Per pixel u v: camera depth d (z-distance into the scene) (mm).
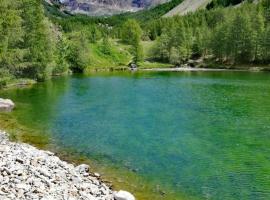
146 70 167625
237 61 181875
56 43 140000
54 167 24812
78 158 30859
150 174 27375
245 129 41438
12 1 82562
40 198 17891
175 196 23469
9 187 18312
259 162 30266
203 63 194625
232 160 30734
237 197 23562
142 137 37906
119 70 166625
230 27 182375
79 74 134000
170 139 37125
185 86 87750
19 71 90375
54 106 56000
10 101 54844
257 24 176125
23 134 38594
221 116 48688
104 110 52688
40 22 92875
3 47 77625
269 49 167875
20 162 23172
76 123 44250
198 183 25781
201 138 37531
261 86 87000
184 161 30453
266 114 50031
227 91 76688
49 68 100188
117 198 20812
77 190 21000
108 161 30250
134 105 57250
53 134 38906
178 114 49938
